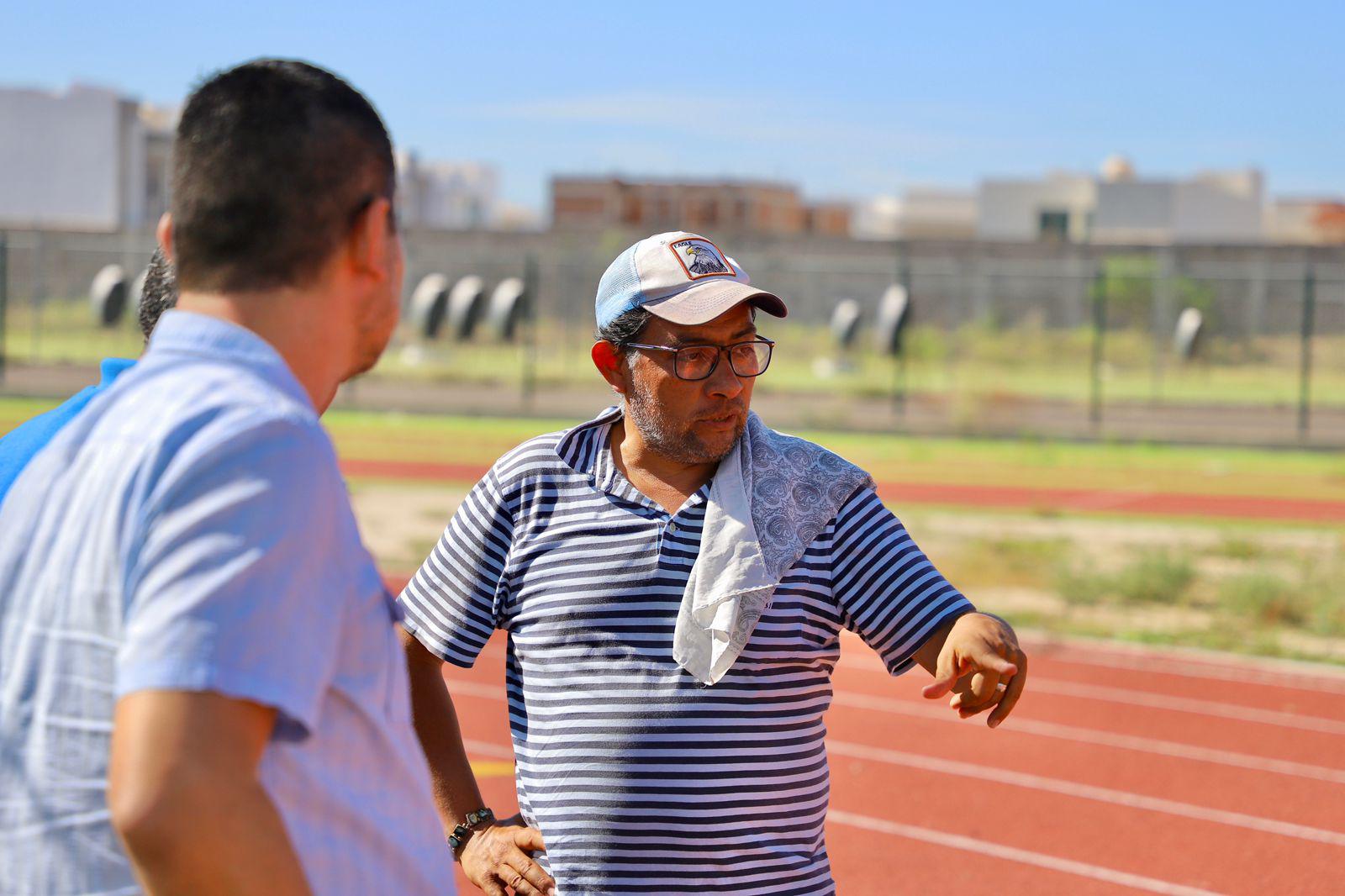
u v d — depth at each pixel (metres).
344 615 1.34
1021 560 11.66
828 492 2.34
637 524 2.35
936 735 6.84
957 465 18.09
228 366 1.35
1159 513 14.46
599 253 36.53
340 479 1.36
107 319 32.28
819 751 2.35
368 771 1.38
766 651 2.25
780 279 36.56
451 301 37.38
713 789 2.22
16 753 1.32
